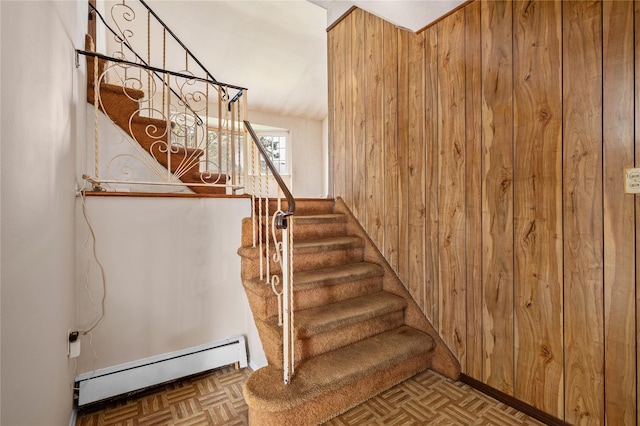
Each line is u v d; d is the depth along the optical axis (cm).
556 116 156
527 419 166
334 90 312
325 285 216
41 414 105
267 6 351
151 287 201
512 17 173
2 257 74
